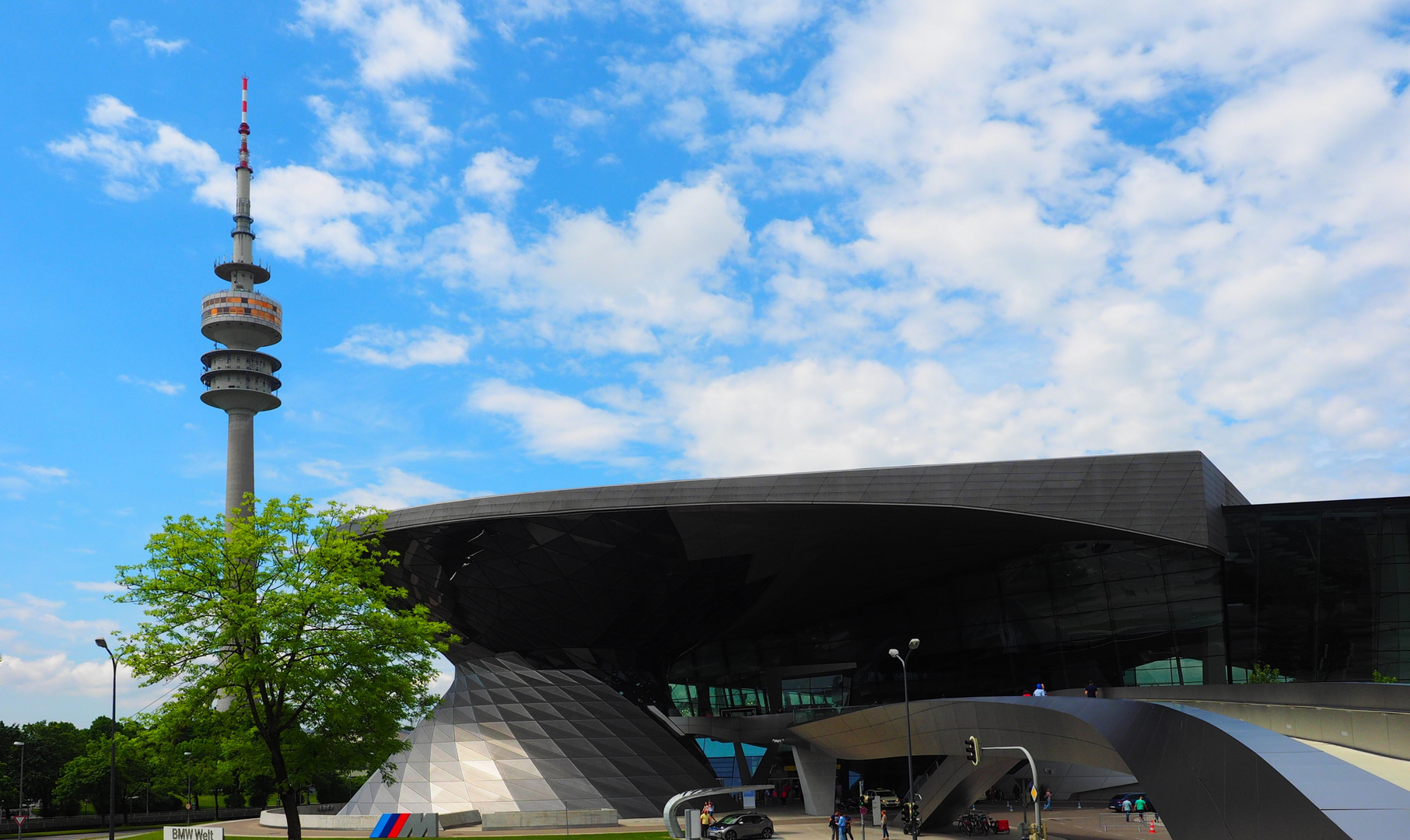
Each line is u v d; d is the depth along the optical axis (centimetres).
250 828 4734
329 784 8206
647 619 4953
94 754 7138
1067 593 4381
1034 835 2342
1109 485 3725
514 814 4081
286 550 2667
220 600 2494
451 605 5069
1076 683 4347
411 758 4641
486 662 5450
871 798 4906
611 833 3791
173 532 2542
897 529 4125
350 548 2694
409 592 5166
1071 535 4047
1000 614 4609
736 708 5666
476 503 4250
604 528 4209
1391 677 3709
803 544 4334
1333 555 3841
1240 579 3962
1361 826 654
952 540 4294
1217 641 3994
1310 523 3872
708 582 4684
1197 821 1076
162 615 2453
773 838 3600
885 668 5091
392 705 2634
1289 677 3862
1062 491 3738
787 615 5381
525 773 4459
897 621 5072
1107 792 6362
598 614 4869
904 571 4781
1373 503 3806
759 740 5512
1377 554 3788
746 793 3900
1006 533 4128
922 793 3709
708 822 3619
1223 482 4231
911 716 3328
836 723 3950
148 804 7756
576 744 4669
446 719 4909
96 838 5447
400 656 2731
